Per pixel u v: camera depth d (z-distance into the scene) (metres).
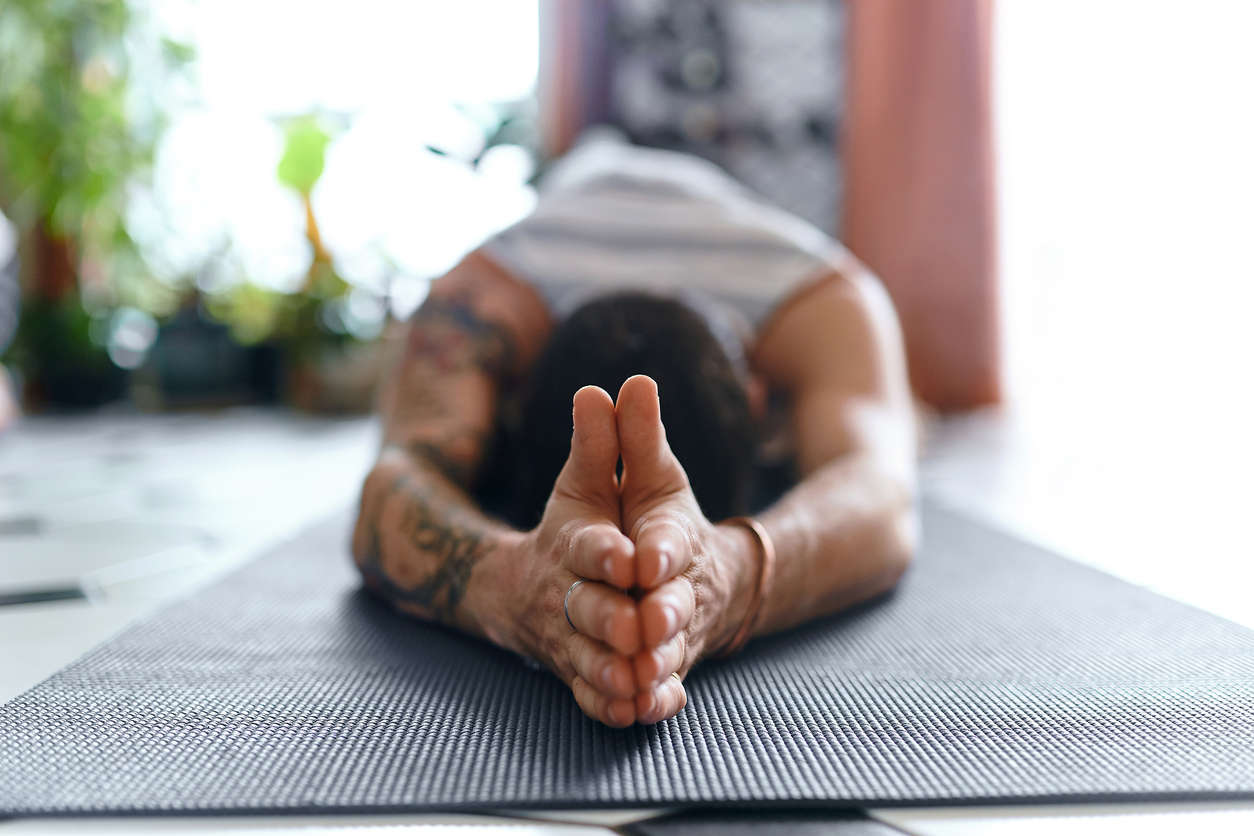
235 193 4.03
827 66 3.37
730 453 0.93
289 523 1.66
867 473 1.03
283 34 3.98
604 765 0.65
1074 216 3.26
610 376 0.94
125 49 3.49
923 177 3.24
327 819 0.59
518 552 0.80
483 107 3.67
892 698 0.78
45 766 0.65
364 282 3.84
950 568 1.22
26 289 3.73
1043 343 3.42
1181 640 0.93
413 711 0.75
